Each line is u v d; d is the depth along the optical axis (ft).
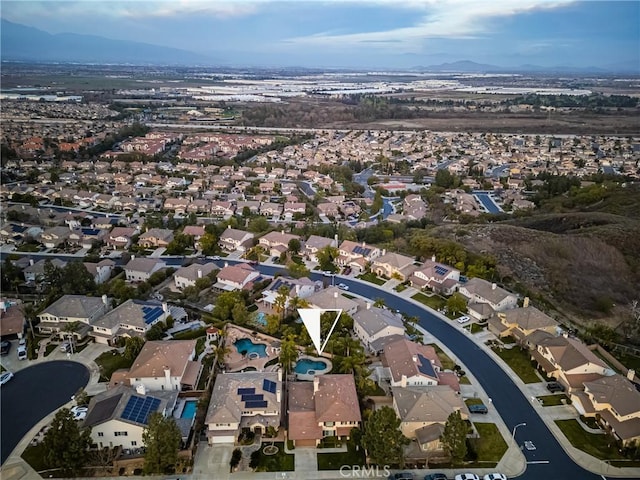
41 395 291.99
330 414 260.42
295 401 277.44
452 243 510.17
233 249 544.62
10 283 438.40
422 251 513.45
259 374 295.48
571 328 389.60
